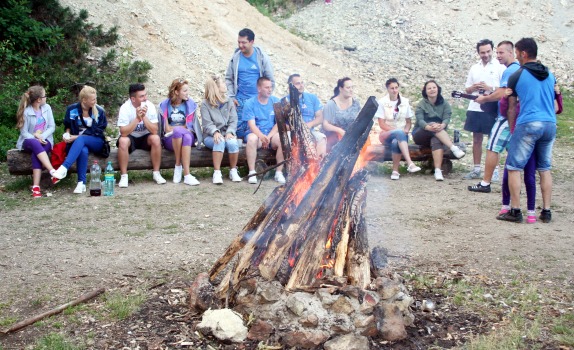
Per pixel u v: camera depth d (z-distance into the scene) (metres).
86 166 8.78
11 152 8.67
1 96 11.41
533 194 6.98
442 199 8.27
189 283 5.17
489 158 8.51
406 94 15.64
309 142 4.82
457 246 6.16
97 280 5.29
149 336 4.23
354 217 4.55
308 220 4.44
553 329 4.28
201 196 8.43
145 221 7.18
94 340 4.19
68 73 12.45
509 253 5.92
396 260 5.72
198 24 15.34
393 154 9.68
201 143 9.53
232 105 9.59
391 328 4.13
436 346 4.09
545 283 5.15
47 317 4.55
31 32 12.59
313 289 4.23
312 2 20.30
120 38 13.95
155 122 9.14
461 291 4.94
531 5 19.48
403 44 18.08
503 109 7.91
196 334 4.24
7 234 6.68
